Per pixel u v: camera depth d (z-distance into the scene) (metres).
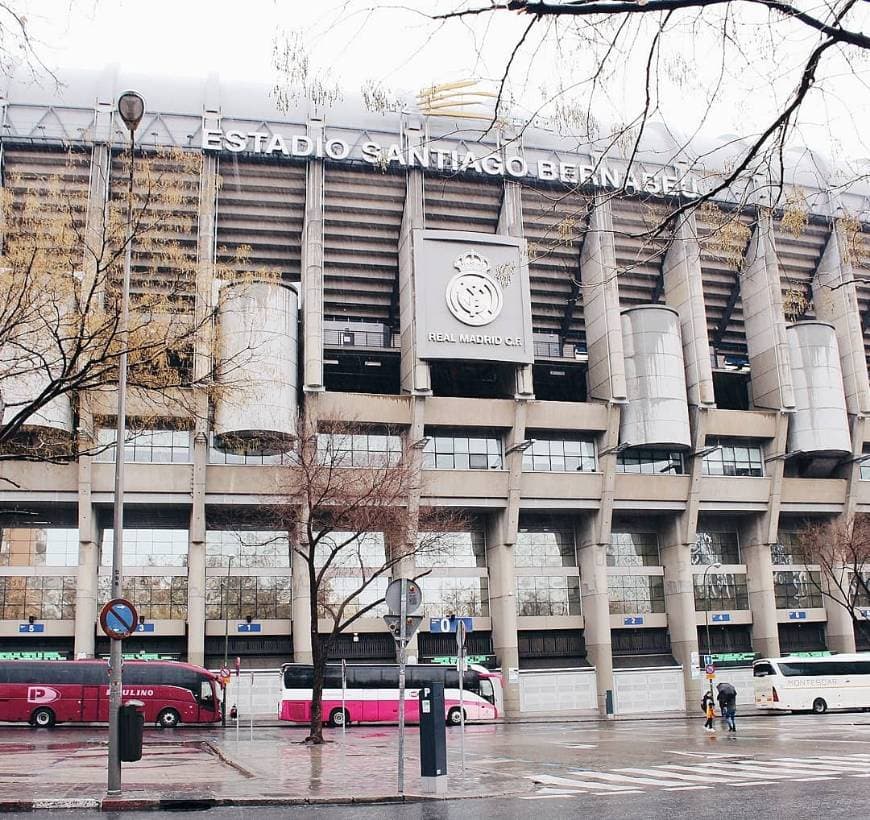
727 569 63.47
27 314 17.33
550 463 57.31
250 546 53.53
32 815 14.05
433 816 13.48
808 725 38.00
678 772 19.86
